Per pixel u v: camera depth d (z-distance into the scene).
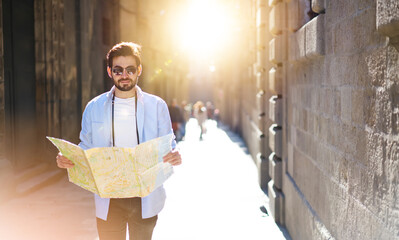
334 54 3.40
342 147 3.16
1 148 7.24
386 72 2.31
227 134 22.41
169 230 5.67
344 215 3.10
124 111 2.97
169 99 28.55
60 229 5.64
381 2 2.17
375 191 2.48
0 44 7.11
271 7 6.85
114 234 3.05
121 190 2.66
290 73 5.64
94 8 12.04
